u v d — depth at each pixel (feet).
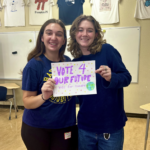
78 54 3.53
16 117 10.14
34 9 10.95
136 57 9.87
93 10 10.01
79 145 3.67
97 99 3.26
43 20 10.93
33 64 3.31
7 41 11.87
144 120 9.72
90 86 3.11
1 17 11.75
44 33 3.38
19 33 11.53
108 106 3.22
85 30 3.19
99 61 3.30
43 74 3.38
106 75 2.82
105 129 3.23
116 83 2.85
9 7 11.43
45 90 2.94
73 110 3.70
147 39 9.59
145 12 9.38
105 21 9.95
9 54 11.97
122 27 9.82
